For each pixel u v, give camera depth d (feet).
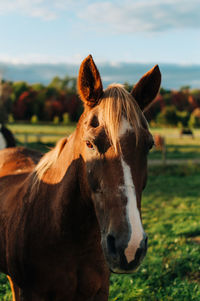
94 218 5.84
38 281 6.08
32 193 6.56
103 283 6.23
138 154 4.87
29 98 142.51
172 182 29.94
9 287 10.38
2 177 8.46
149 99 5.76
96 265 6.04
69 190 5.75
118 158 4.72
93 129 4.91
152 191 26.32
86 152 5.16
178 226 17.33
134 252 4.34
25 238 6.15
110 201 4.68
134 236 4.39
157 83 5.64
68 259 5.85
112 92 5.15
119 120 4.83
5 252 6.94
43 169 6.64
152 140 5.15
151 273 11.56
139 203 4.81
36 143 45.73
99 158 4.87
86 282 5.98
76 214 5.74
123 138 4.77
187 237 15.90
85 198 5.60
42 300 6.20
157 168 35.96
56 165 6.39
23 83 163.94
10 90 88.58
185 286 10.44
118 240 4.45
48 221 5.95
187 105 152.05
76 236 5.80
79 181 5.65
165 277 11.29
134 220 4.48
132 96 5.36
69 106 138.21
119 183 4.66
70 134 6.90
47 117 140.87
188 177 32.55
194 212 20.38
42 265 5.95
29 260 6.05
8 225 6.77
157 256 12.99
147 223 18.21
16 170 8.62
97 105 5.25
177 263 12.34
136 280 10.83
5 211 7.09
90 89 5.35
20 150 10.05
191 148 58.03
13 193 7.33
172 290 10.30
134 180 4.74
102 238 4.89
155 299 9.89
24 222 6.31
